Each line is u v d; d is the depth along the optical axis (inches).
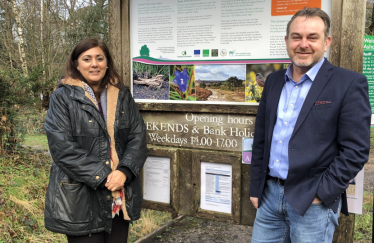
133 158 81.7
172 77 106.1
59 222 75.8
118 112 83.5
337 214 70.0
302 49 66.2
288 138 69.2
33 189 171.3
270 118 72.9
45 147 233.8
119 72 112.8
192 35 101.8
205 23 99.9
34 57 433.1
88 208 77.3
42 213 146.3
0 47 443.5
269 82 77.5
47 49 425.1
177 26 103.7
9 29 450.0
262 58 94.1
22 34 432.5
